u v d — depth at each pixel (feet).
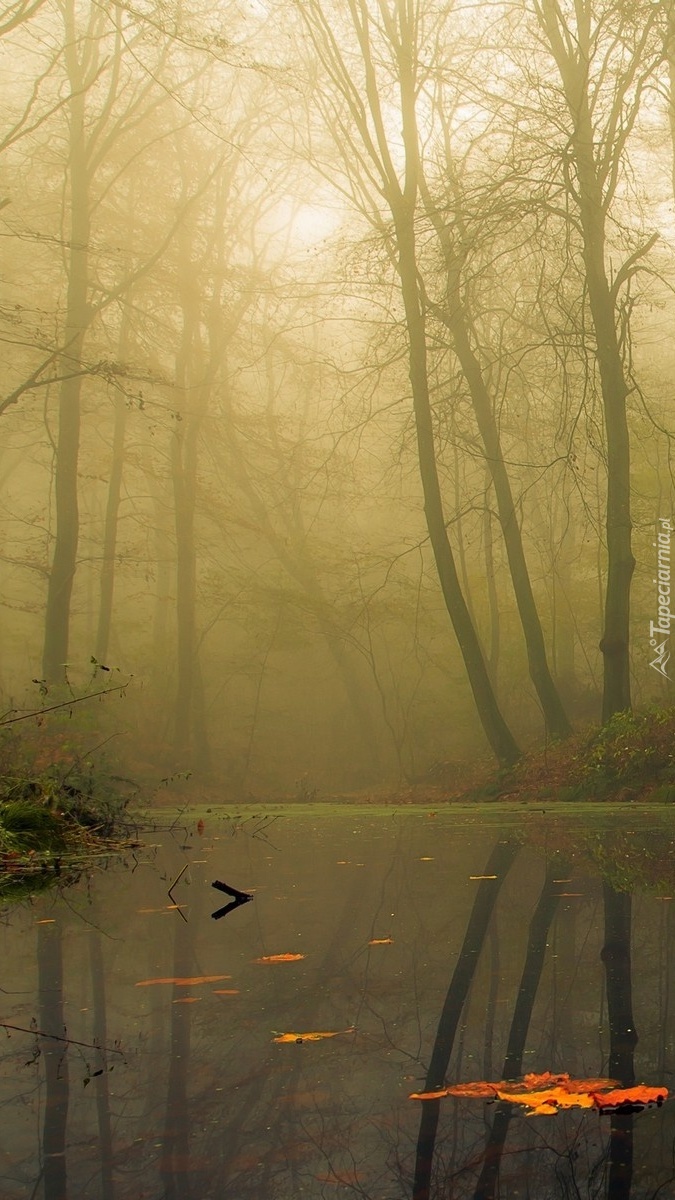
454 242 58.80
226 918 13.53
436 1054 7.11
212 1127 5.80
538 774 57.16
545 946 10.87
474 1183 4.93
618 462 58.08
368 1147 5.43
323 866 19.70
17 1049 7.55
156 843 26.66
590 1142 5.45
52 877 19.56
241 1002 8.81
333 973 9.87
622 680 57.52
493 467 67.51
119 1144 5.56
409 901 14.53
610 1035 7.46
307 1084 6.54
